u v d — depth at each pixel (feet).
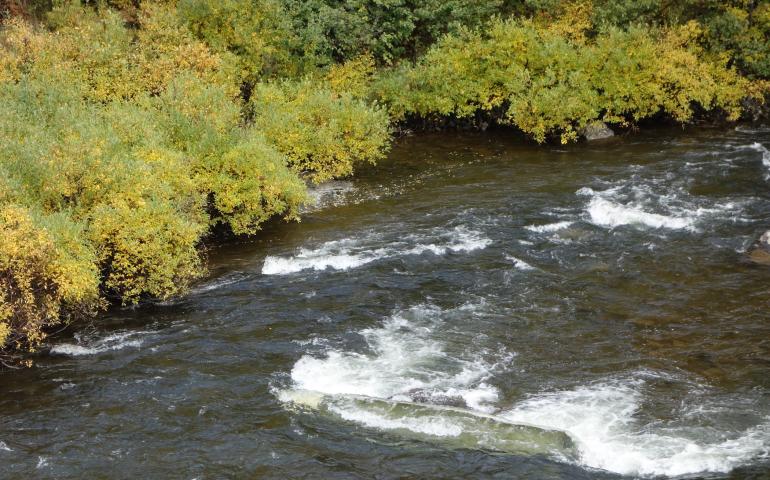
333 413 45.93
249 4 102.17
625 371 49.39
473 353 52.29
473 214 77.51
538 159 95.50
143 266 59.16
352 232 74.13
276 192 72.18
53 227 55.21
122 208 59.98
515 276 63.62
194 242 67.15
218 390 48.85
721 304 57.67
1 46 89.35
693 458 40.68
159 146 70.74
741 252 66.39
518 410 45.55
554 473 40.16
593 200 79.41
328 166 86.02
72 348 54.39
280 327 56.59
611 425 43.78
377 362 51.49
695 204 77.61
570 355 51.65
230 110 79.71
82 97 82.38
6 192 57.00
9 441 44.09
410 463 41.50
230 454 42.73
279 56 103.04
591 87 104.47
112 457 42.70
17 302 51.34
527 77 102.58
